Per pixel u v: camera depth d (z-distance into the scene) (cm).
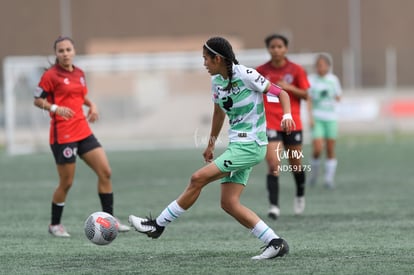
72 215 3947
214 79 2519
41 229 3481
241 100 2486
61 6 14362
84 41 14488
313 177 5088
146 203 4384
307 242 2989
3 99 10375
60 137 3200
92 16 14488
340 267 2453
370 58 14162
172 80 9025
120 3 14538
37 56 14375
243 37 14575
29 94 8538
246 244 2981
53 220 3266
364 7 14462
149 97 9031
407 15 14375
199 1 14550
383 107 9081
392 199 4344
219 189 5078
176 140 8988
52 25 14400
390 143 8306
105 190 3262
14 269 2528
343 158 6919
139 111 9038
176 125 8988
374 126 9069
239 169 2511
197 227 3478
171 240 3114
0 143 9906
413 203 4159
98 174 3244
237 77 2467
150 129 9000
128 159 7262
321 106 4975
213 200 4503
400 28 14375
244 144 2498
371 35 14450
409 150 7456
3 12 14412
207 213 3956
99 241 2658
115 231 2678
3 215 3956
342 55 13788
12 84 8344
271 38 3756
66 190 3250
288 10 14462
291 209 4100
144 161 7006
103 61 8956
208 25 14575
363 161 6625
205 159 2717
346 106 9081
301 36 14425
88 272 2453
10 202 4469
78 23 14500
